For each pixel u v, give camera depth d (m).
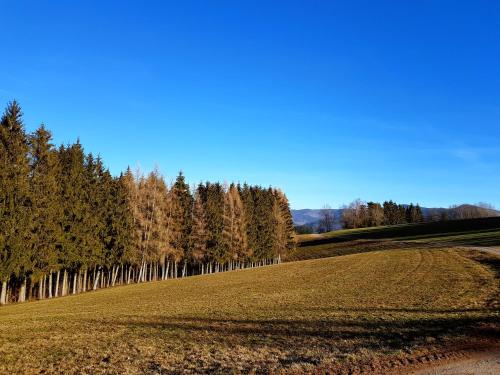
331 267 48.69
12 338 16.56
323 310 20.22
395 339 12.97
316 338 13.97
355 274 38.69
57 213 41.75
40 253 38.16
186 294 33.44
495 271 30.34
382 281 31.36
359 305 21.03
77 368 11.66
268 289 32.59
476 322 14.42
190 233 66.06
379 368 9.87
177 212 63.94
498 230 89.12
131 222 54.91
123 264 55.81
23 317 24.42
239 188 94.19
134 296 34.94
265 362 11.05
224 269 81.94
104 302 31.73
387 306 20.09
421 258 47.88
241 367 10.62
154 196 59.03
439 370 9.62
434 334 13.23
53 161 40.44
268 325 17.08
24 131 36.47
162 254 58.66
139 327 18.27
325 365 10.21
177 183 68.94
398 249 69.12
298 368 10.06
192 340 14.77
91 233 47.12
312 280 36.84
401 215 178.38
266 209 87.19
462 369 9.64
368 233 127.31
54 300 37.00
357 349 11.82
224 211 73.31
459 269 34.03
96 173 51.75
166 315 21.72
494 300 19.25
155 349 13.54
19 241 34.47
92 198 49.31
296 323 17.12
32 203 36.62
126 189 56.75
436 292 23.50
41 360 12.76
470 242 68.31
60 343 15.29
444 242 75.56
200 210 67.38
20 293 38.59
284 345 13.20
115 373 10.91
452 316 16.11
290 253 97.88
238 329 16.59
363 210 179.25
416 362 10.23
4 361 12.72
